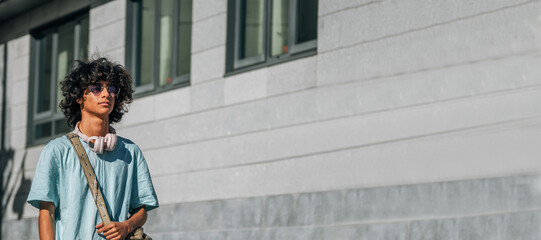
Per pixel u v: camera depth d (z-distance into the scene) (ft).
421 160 23.38
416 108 23.71
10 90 44.91
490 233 21.12
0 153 44.80
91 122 12.71
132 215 13.10
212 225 30.78
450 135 22.62
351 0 26.27
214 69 32.09
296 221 27.20
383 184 24.47
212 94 31.99
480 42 22.08
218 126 31.48
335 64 26.66
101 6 38.91
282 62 28.84
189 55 34.12
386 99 24.68
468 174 22.00
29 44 43.91
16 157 43.60
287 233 27.40
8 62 45.32
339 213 25.66
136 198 13.10
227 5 31.94
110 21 38.24
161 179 34.09
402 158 23.97
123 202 12.79
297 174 27.66
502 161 21.17
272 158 28.78
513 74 21.15
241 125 30.37
